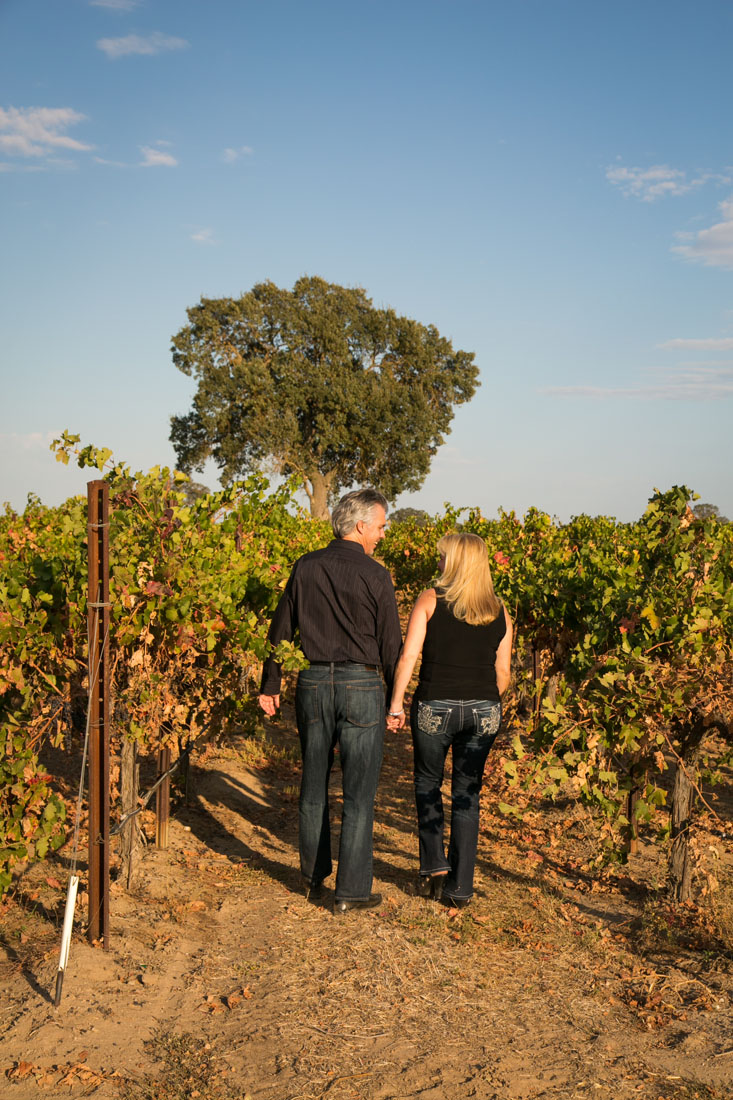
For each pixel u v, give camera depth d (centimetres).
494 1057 269
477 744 392
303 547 881
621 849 384
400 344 5178
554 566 638
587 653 454
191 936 350
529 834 504
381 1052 270
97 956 322
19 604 357
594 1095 250
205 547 422
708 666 371
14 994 294
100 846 332
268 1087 249
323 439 4856
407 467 5006
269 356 5112
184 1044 270
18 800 354
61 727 370
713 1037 285
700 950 352
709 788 584
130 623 368
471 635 386
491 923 376
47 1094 239
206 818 517
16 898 379
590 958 345
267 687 399
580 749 404
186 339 5038
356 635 378
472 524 1391
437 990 313
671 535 445
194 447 5159
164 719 392
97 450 387
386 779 622
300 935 356
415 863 454
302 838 394
